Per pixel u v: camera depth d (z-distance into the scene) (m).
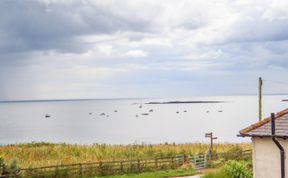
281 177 22.97
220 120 171.75
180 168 38.59
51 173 33.47
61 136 117.31
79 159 43.31
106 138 108.00
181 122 166.12
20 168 34.22
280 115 25.03
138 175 35.03
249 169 31.11
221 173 29.56
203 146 54.62
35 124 174.62
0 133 131.00
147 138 105.62
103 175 34.97
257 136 23.75
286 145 22.95
